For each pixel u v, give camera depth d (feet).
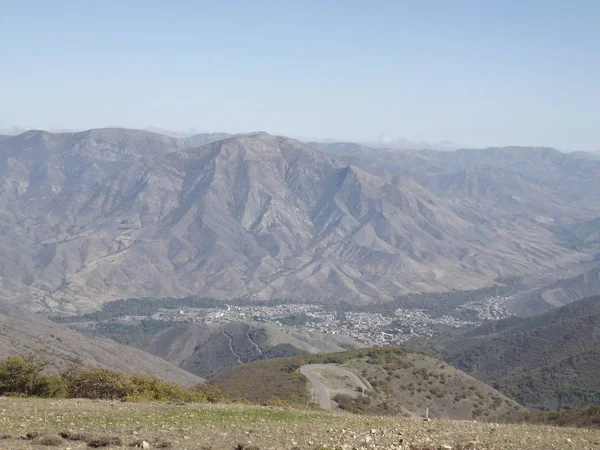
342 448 76.84
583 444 88.33
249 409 114.93
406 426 99.14
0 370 132.36
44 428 80.64
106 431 80.74
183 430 84.84
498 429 99.86
